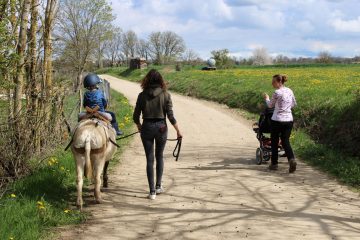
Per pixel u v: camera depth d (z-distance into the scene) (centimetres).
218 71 5344
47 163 1013
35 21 1062
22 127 984
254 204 800
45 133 1113
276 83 1062
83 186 915
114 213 749
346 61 8025
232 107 2561
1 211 679
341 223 700
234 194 866
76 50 3441
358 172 989
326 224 694
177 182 961
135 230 670
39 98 1091
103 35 3694
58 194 833
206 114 2266
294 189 902
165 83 852
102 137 768
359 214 747
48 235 642
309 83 2653
